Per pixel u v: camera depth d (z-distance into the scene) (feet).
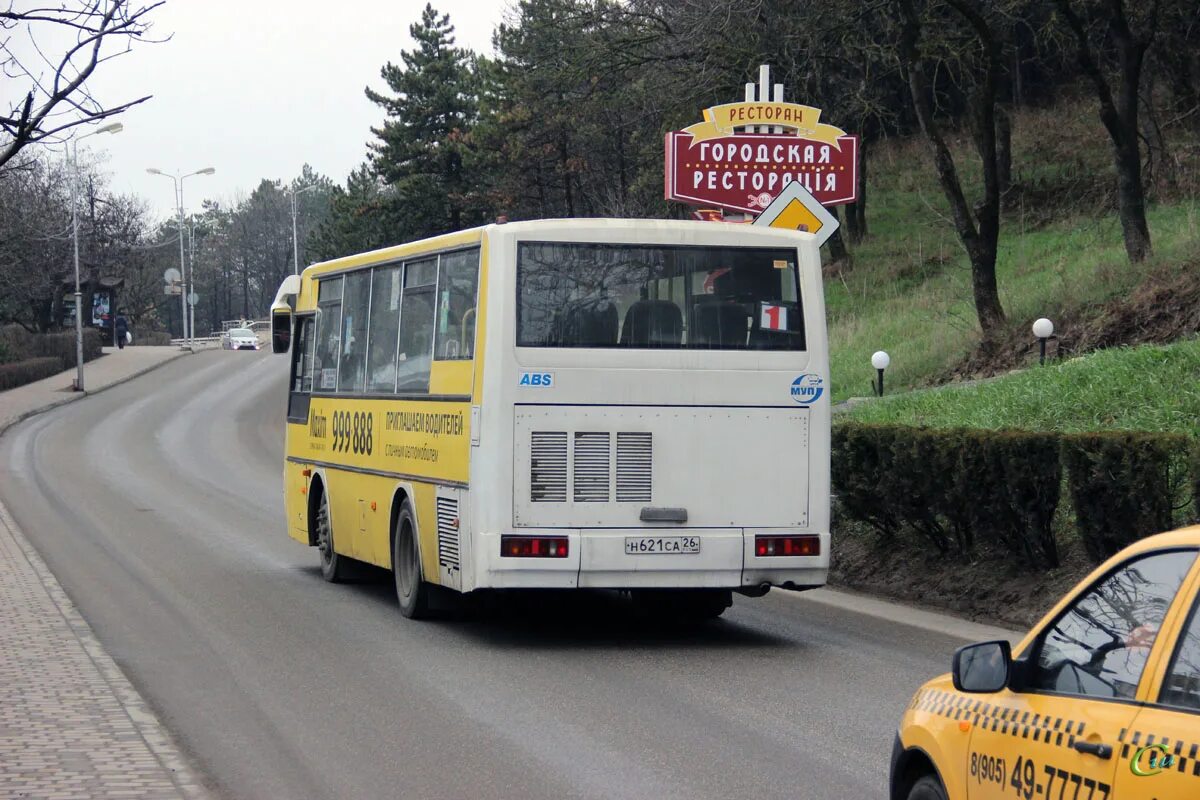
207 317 577.43
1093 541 39.14
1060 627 14.69
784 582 39.70
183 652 38.11
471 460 38.99
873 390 87.30
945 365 86.69
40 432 146.92
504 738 28.25
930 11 99.86
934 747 16.34
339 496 51.75
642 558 38.81
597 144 179.83
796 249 40.60
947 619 43.57
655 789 24.26
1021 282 104.94
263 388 201.05
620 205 164.96
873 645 39.37
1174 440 36.60
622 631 42.55
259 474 108.78
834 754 26.73
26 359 222.69
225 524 74.28
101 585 51.06
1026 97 196.54
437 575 42.04
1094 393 55.31
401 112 222.07
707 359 39.60
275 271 572.10
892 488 47.93
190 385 207.31
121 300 352.49
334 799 23.82
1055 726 13.85
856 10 103.45
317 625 43.19
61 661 34.45
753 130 69.56
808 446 40.11
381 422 47.29
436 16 225.76
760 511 39.70
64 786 23.09
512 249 39.06
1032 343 79.77
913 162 188.34
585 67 130.11
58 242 211.61
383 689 33.40
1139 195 84.43
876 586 49.78
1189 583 12.77
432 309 43.21
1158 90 152.46
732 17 110.83
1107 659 13.64
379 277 48.44
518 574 38.29
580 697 32.40
